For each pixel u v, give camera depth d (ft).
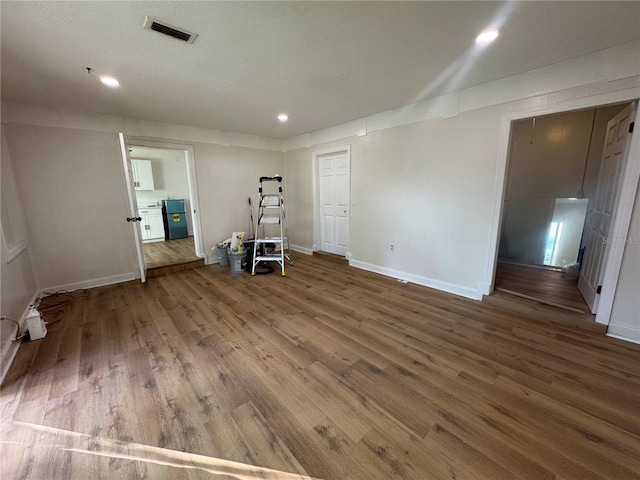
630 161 6.87
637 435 4.57
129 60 7.00
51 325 8.51
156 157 22.25
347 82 8.74
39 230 10.55
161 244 20.31
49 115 10.41
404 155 11.68
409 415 5.04
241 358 6.81
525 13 5.33
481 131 9.26
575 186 13.14
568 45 6.61
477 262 10.00
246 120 13.24
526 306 8.95
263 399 5.47
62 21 5.34
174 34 5.91
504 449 4.35
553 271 12.75
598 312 7.79
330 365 6.51
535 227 13.87
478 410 5.13
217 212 15.83
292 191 18.51
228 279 12.97
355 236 14.62
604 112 12.18
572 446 4.39
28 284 9.68
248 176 16.90
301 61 7.28
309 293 11.10
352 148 13.92
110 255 12.29
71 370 6.38
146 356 6.91
